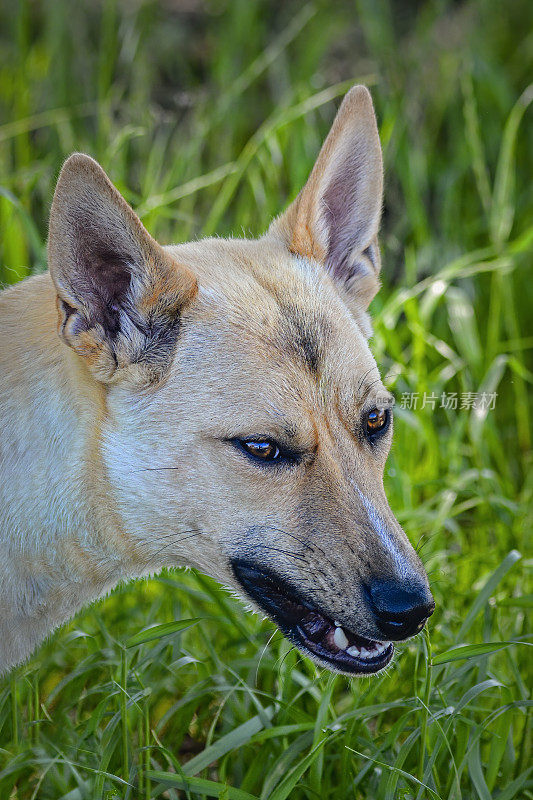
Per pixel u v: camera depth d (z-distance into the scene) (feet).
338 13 62.64
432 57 60.34
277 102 56.75
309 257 27.68
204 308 24.89
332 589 23.95
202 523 24.52
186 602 34.12
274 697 27.99
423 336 40.16
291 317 25.17
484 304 51.26
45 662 30.53
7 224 41.88
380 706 26.78
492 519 38.42
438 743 25.95
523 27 63.72
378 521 24.26
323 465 24.26
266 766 27.96
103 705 26.35
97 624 32.35
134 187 51.65
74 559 25.52
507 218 46.98
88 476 24.72
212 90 57.47
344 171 28.25
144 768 27.09
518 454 45.55
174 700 31.50
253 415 23.91
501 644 25.96
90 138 53.98
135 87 56.18
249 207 48.01
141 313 24.39
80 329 23.91
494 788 28.04
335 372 24.94
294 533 24.14
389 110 49.49
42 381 25.05
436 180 55.16
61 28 57.72
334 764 28.22
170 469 24.27
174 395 24.39
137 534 25.03
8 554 25.12
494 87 57.21
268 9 63.52
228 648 32.01
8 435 25.11
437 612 32.68
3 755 27.27
